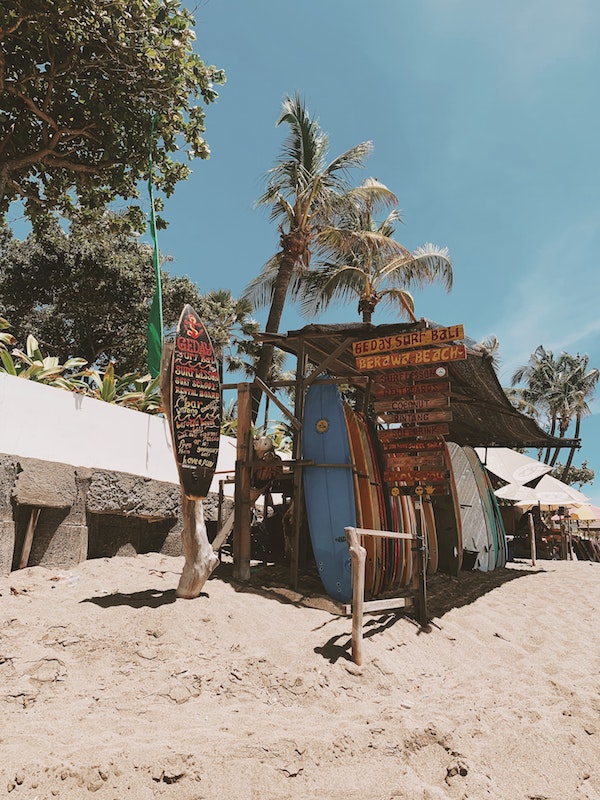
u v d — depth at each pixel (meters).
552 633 6.10
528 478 15.75
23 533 5.98
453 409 10.57
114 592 5.32
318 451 6.43
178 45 9.23
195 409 5.27
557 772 3.03
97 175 10.62
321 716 3.45
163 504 7.65
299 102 16.77
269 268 18.84
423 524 5.86
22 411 6.07
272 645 4.43
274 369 31.38
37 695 3.44
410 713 3.56
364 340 6.53
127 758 2.65
